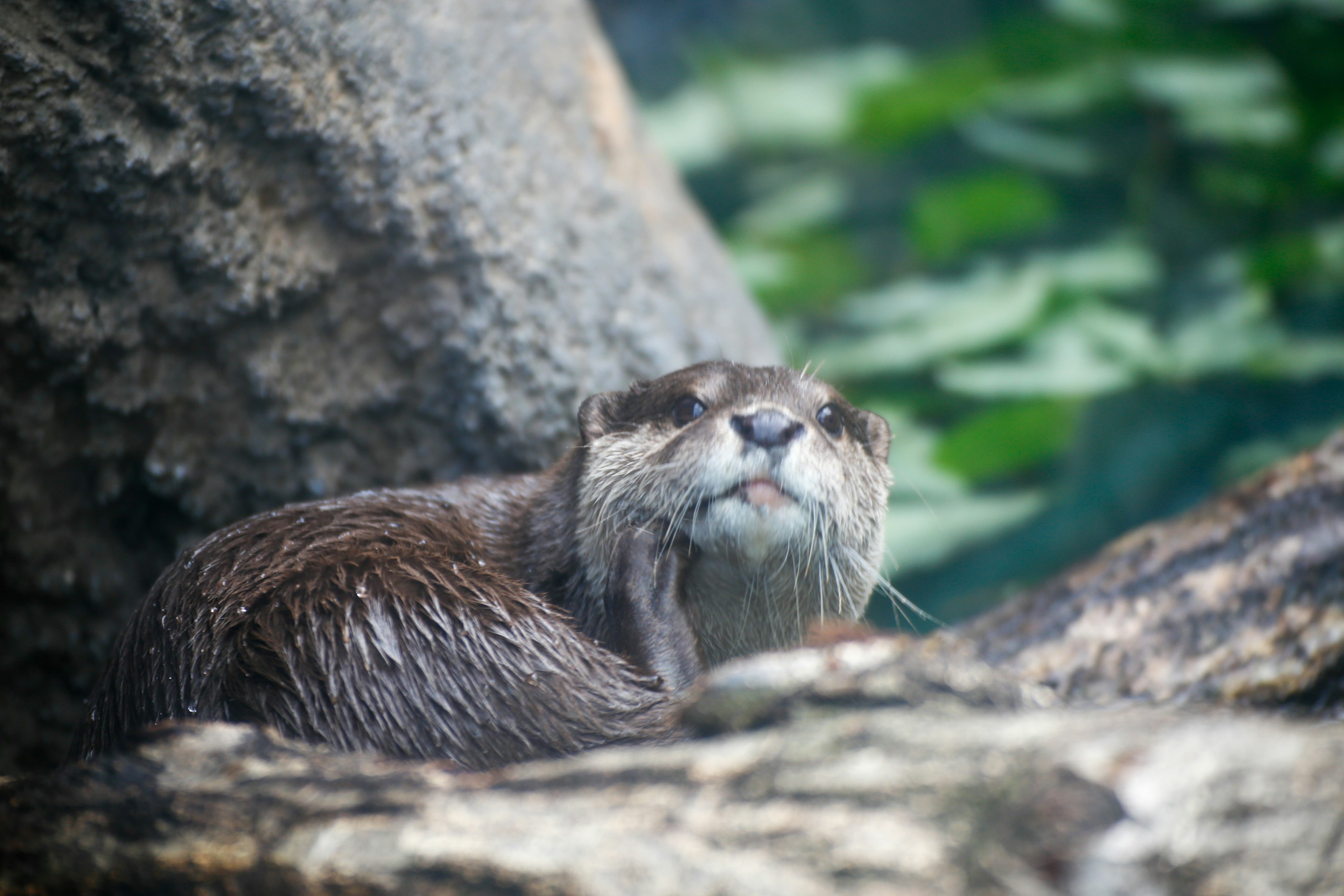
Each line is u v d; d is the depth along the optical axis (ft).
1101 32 48.96
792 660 12.74
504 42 27.07
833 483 19.63
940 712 12.11
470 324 25.88
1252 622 24.22
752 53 73.36
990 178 46.93
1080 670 24.25
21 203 20.35
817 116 59.26
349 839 11.07
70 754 17.92
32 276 21.04
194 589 17.60
